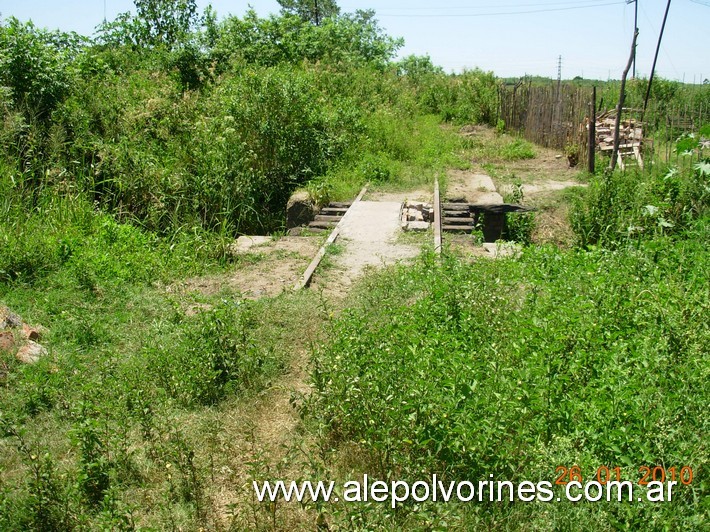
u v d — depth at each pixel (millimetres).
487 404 4688
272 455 5109
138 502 4609
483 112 29891
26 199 11312
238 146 14172
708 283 7793
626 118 20875
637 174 15211
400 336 5855
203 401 5973
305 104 16750
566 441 4484
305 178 16125
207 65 19750
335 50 27094
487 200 14898
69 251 9469
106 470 4773
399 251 10742
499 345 5848
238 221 13375
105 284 8750
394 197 14828
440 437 4598
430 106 33250
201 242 10656
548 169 19484
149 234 11430
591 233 13195
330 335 6410
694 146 12688
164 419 5465
